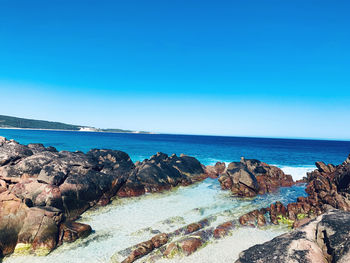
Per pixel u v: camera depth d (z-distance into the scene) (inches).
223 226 602.2
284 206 810.2
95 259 459.8
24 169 714.8
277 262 317.4
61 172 727.1
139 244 497.4
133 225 617.6
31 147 987.9
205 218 649.6
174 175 1062.4
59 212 536.1
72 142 3186.5
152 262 452.8
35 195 625.0
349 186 727.7
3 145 821.2
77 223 570.3
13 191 621.0
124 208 746.2
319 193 834.2
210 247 514.9
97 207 740.0
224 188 1021.2
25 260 451.5
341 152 3253.0
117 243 521.3
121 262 447.2
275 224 657.6
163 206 774.5
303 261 311.0
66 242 511.5
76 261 452.4
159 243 513.0
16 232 476.7
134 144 3410.4
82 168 811.4
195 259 469.4
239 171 1023.6
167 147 3152.1
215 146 3831.2
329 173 1083.3
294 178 1341.0
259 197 923.4
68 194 672.4
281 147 4247.0
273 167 1238.9
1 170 703.1
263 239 565.0
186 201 836.6
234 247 521.0
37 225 493.0
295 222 633.0
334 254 305.9
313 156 2554.1
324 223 366.9
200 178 1175.6
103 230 583.5
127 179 912.3
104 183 804.6
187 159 1293.1
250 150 3154.5
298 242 349.1
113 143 3415.4
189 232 571.8
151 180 950.4
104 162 1033.5
